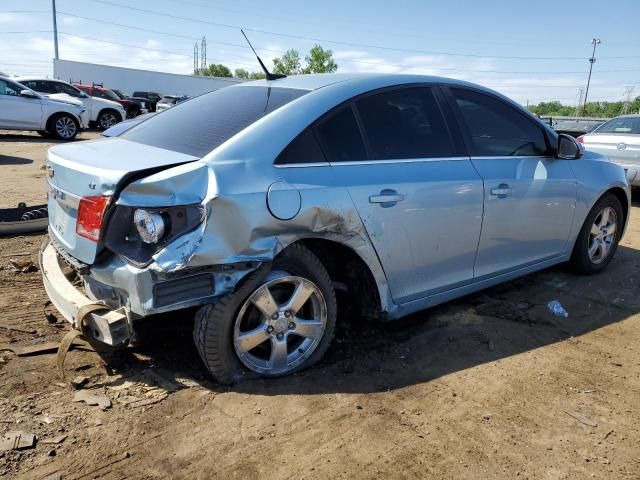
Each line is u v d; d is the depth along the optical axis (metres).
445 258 3.74
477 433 2.80
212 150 2.93
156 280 2.66
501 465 2.58
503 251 4.16
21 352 3.33
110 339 2.70
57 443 2.58
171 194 2.68
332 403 2.99
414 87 3.73
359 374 3.32
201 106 3.71
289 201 2.92
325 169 3.14
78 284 3.41
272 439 2.68
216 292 2.82
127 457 2.52
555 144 4.49
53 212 3.32
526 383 3.30
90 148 3.29
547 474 2.53
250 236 2.81
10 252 5.22
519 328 4.05
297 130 3.11
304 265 3.14
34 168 10.77
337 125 3.28
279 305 3.11
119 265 2.74
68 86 20.34
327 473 2.47
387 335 3.85
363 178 3.25
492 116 4.15
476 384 3.27
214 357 2.95
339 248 3.34
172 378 3.16
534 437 2.79
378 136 3.44
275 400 2.99
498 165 4.02
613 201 5.21
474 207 3.79
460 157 3.81
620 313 4.42
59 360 2.92
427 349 3.67
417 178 3.48
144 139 3.41
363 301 3.56
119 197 2.69
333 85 3.44
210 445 2.62
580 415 2.99
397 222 3.38
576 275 5.25
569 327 4.12
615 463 2.63
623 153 8.99
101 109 21.31
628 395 3.21
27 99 15.95
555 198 4.46
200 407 2.90
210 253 2.71
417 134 3.64
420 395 3.12
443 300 3.88
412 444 2.69
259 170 2.90
